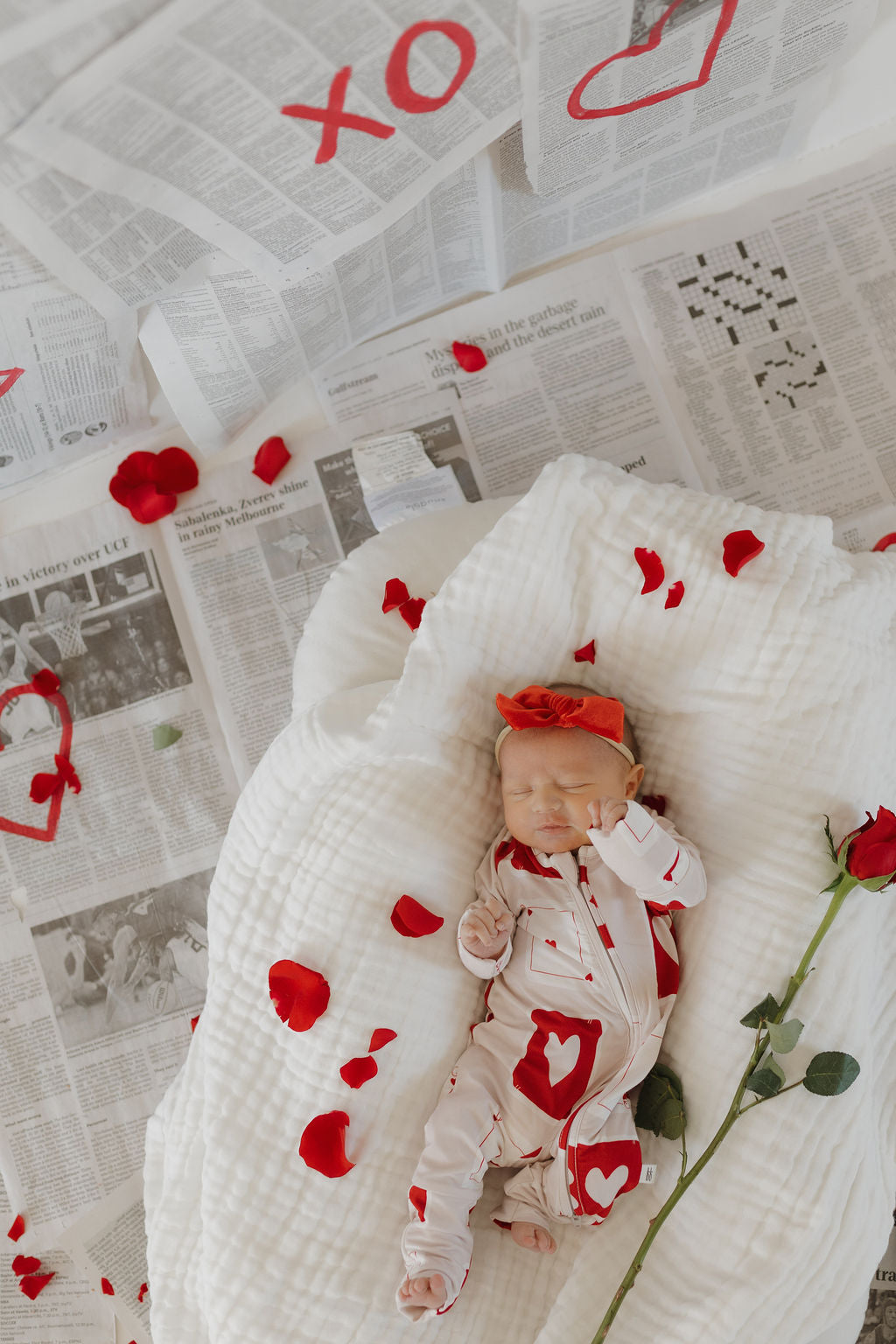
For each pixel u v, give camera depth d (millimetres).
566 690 1006
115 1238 1239
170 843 1310
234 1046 973
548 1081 943
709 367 1312
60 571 1331
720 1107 894
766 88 1135
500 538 961
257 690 1320
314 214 988
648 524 969
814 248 1308
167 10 708
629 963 948
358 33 792
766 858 926
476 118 958
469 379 1327
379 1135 946
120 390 1223
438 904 1013
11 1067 1287
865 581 977
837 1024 871
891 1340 1112
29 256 924
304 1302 901
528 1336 930
